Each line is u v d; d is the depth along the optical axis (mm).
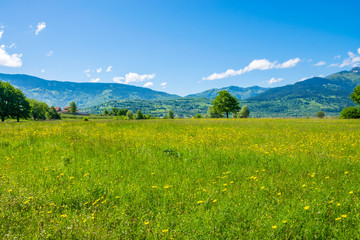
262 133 15438
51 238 3438
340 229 3533
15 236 3412
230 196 4809
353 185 5336
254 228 3680
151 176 6254
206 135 14086
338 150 9609
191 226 3725
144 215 4102
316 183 5535
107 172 6609
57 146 10047
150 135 13922
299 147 10156
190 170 6848
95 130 16469
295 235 3553
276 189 5211
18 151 9195
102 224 3840
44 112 115938
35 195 4859
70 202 4684
